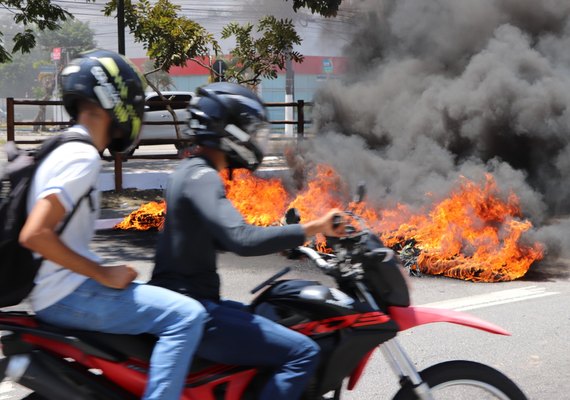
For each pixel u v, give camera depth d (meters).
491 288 6.74
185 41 15.21
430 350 4.87
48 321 2.33
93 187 2.26
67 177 2.18
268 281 2.74
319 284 2.58
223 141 2.46
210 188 2.38
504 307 6.02
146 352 2.35
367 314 2.54
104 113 2.35
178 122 13.70
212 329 2.42
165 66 15.51
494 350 4.88
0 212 2.19
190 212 2.42
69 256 2.18
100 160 2.29
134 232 9.72
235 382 2.46
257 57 16.06
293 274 7.05
